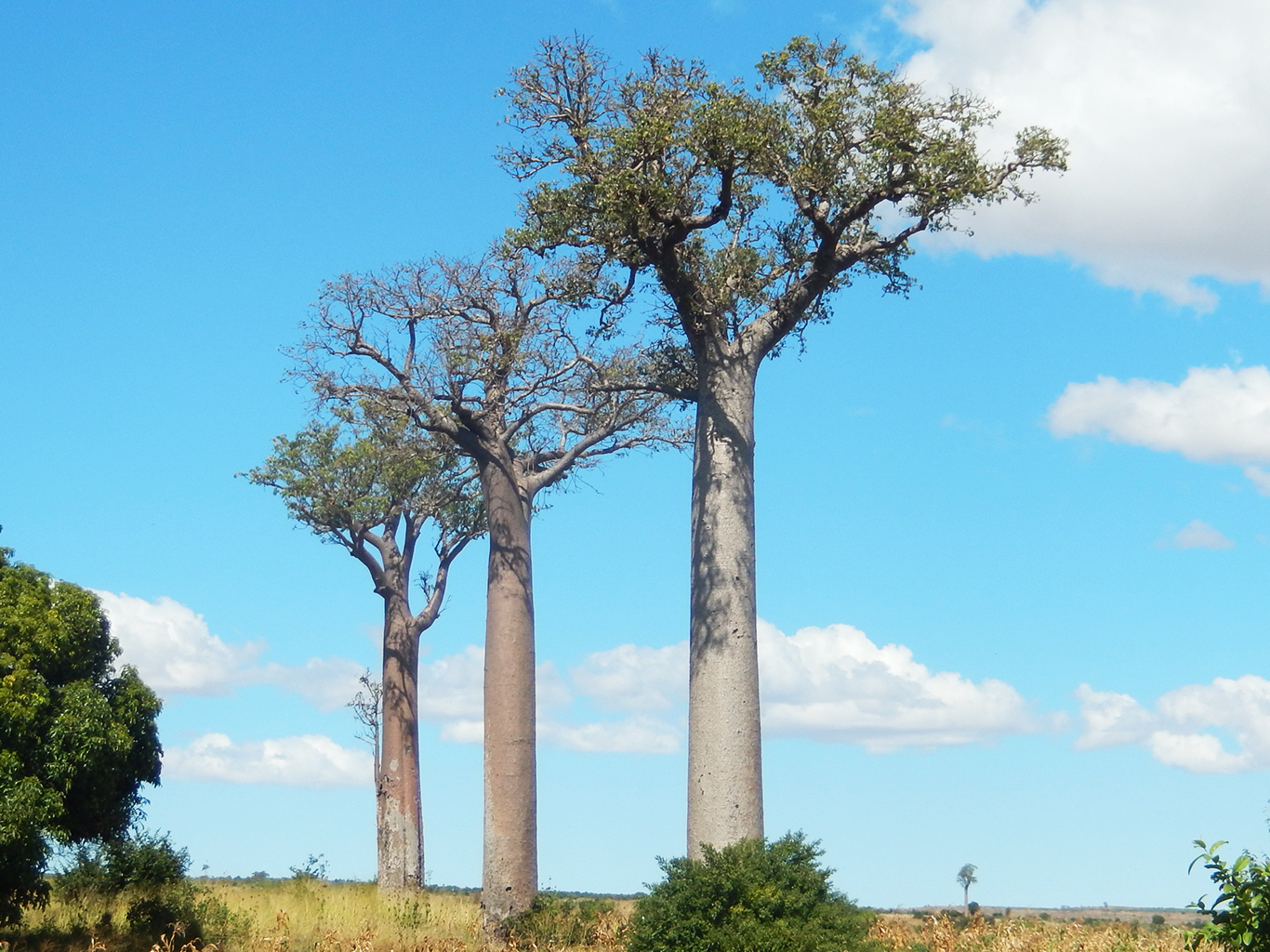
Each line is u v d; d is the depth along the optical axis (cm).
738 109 1875
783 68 1898
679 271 1961
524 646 2408
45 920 2008
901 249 1991
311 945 2070
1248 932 893
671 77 2047
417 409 2503
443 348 2466
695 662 1880
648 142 1881
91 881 2150
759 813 1828
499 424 2525
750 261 1986
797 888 1539
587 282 2009
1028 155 1898
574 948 2064
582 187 1908
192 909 2102
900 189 1908
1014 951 1802
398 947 2077
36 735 1792
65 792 1803
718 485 1919
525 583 2445
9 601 1889
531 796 2352
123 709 1923
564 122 2089
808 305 2017
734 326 2009
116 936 1972
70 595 1939
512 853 2308
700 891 1530
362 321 2553
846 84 1909
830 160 1898
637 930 1551
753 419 1981
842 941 1465
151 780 1973
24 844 1703
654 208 1877
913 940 1816
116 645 2012
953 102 1925
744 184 1966
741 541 1903
